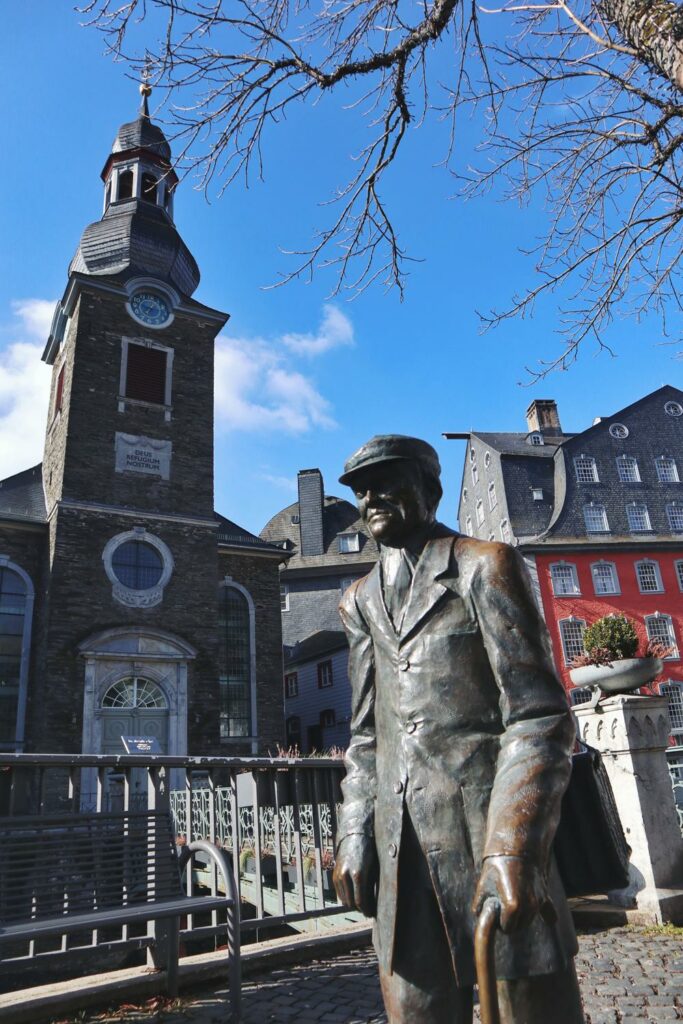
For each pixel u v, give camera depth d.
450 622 1.65
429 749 1.57
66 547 20.50
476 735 1.57
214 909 3.56
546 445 40.50
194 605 21.94
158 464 22.88
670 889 5.00
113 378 23.06
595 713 5.58
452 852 1.48
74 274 23.39
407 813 1.57
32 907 3.32
